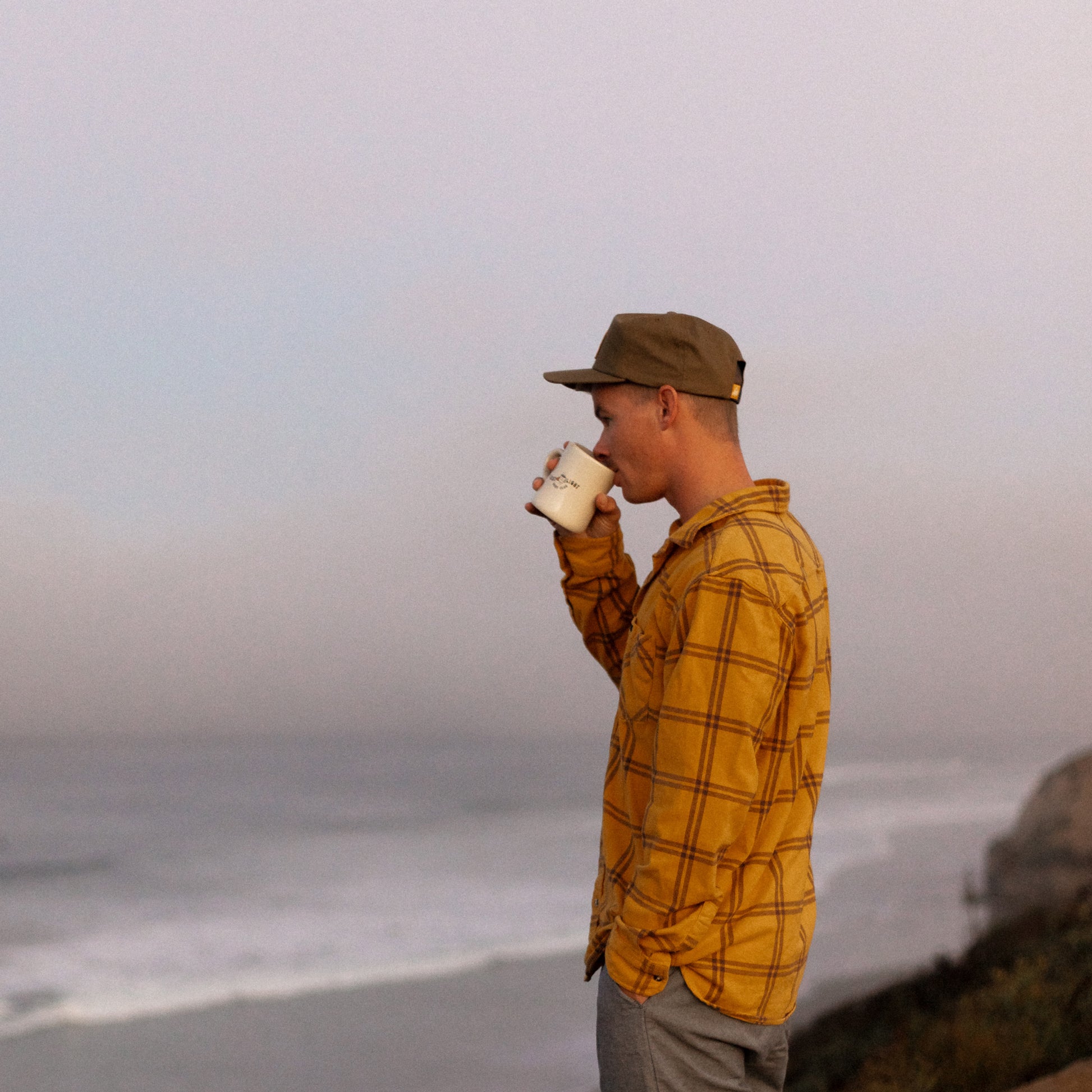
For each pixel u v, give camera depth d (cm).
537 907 3306
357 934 2877
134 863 4575
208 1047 1842
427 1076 1669
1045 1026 834
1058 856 2244
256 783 11312
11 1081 1645
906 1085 840
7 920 3180
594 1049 1797
